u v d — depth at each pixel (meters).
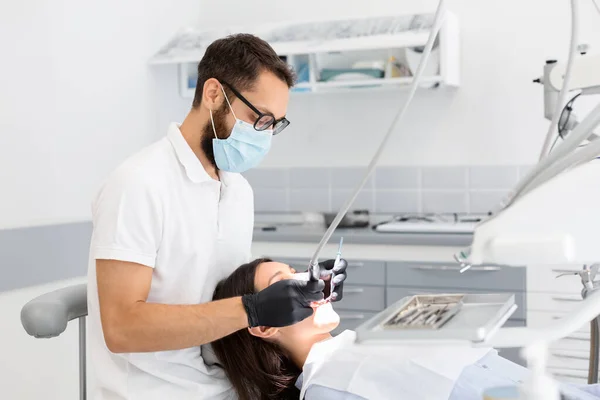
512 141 3.84
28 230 3.12
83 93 3.52
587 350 3.16
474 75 3.88
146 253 1.68
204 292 1.92
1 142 3.05
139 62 3.95
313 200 4.22
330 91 3.91
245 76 1.77
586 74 2.43
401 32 3.64
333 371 1.79
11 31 3.11
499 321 1.20
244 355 1.90
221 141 1.81
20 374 3.06
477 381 1.76
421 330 1.09
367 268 3.55
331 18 3.86
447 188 3.97
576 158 1.03
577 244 1.00
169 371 1.85
